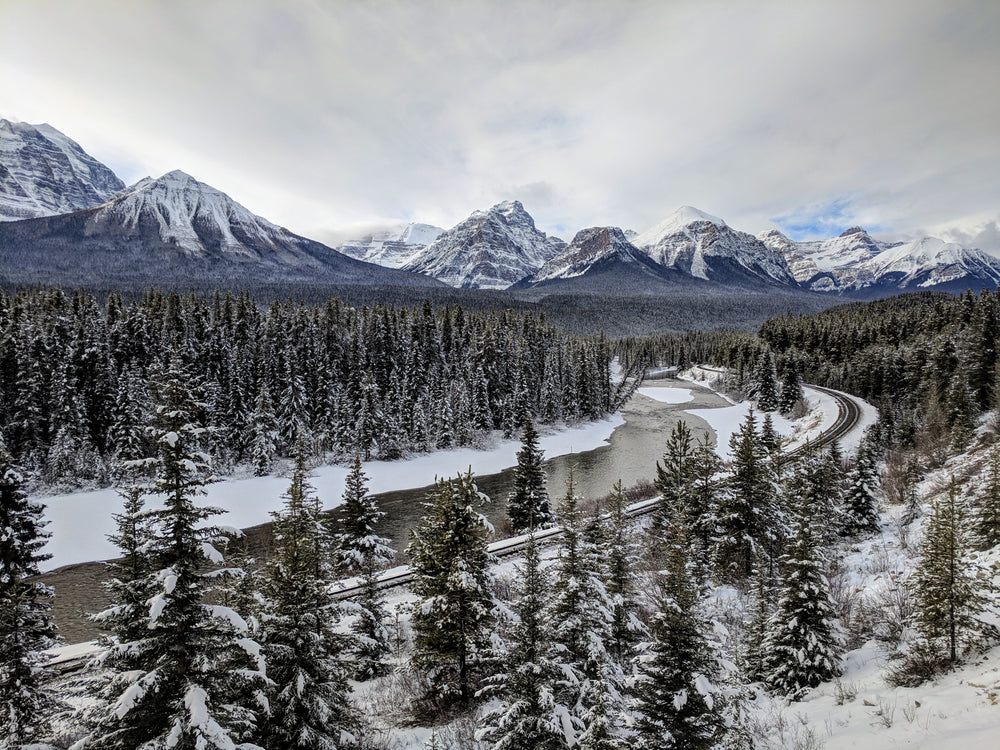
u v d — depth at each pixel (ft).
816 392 323.16
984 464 104.22
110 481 168.55
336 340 261.03
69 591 111.96
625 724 36.55
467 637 54.19
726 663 37.96
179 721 31.60
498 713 40.47
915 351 285.43
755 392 348.38
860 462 104.99
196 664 34.14
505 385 289.53
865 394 315.78
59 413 175.11
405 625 78.95
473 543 55.67
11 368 177.58
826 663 49.93
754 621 60.29
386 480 201.67
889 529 98.99
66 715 50.57
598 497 171.42
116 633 37.11
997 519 65.05
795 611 52.11
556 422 296.10
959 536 50.42
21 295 228.02
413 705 56.90
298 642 43.06
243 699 40.42
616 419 322.75
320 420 232.94
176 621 33.88
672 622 36.14
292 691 42.14
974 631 45.32
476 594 55.67
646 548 99.86
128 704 30.83
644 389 476.95
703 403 394.73
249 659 38.73
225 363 227.81
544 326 374.43
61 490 161.27
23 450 170.40
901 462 148.15
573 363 324.19
